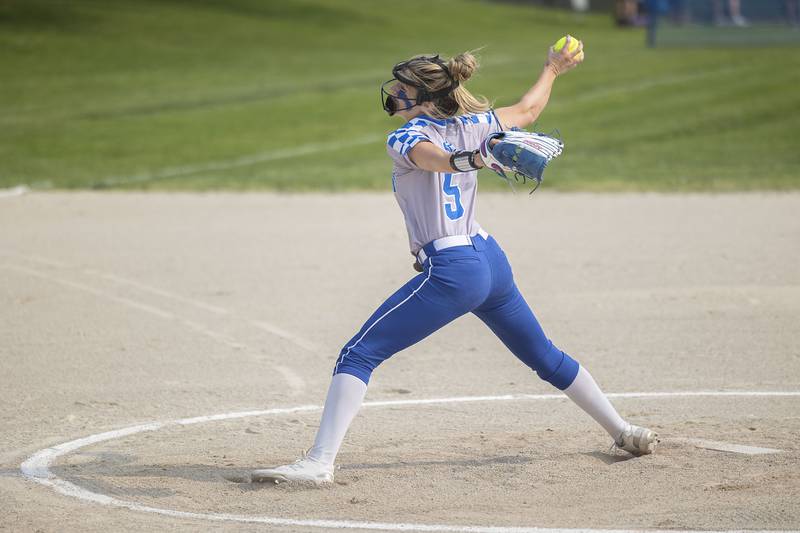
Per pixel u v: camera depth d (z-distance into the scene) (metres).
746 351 28.67
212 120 87.62
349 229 49.97
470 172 17.33
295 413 23.30
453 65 17.20
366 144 78.50
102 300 35.56
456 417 22.91
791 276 38.44
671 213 53.44
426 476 18.12
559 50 18.50
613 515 15.77
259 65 116.94
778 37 129.12
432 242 17.08
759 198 57.56
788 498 16.22
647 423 21.89
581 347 29.33
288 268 41.00
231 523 15.73
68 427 22.12
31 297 35.97
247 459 19.69
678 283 37.62
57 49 119.50
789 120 82.75
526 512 16.03
